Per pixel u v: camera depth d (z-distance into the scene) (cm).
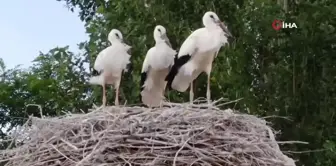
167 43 897
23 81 1443
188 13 1176
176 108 765
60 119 775
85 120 754
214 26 895
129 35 1149
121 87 1109
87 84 1315
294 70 1189
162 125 731
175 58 895
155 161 700
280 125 1173
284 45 1181
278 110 1180
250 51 1190
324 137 1184
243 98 1130
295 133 1149
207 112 755
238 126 759
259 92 1198
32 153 747
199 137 722
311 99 1183
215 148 716
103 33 1171
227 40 912
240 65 1187
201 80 1173
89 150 721
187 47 891
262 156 735
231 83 1186
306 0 1220
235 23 1195
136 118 743
